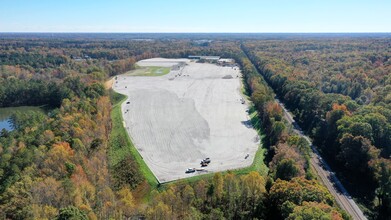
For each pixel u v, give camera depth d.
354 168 116.31
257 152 132.12
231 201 88.25
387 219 94.31
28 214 73.62
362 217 95.19
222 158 126.94
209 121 171.38
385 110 135.88
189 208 84.38
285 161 99.00
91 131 133.25
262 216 84.88
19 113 177.62
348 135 118.62
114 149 134.12
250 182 91.19
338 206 99.25
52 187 84.56
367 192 107.69
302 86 196.12
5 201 80.75
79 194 83.88
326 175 118.81
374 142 120.56
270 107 160.88
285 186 84.44
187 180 108.56
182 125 165.12
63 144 110.12
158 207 78.81
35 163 98.88
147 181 109.56
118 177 111.31
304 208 70.62
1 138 126.75
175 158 127.12
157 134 152.50
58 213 74.62
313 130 155.62
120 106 198.75
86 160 108.81
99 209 83.19
